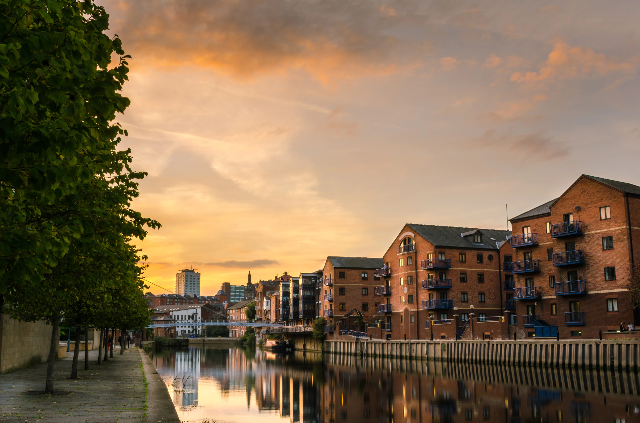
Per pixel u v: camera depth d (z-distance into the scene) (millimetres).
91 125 8695
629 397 32062
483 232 85812
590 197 54781
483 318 66812
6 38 7113
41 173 7473
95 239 11320
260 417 28125
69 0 8320
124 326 52594
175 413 18781
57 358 48000
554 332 55500
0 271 7383
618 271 51500
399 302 82188
